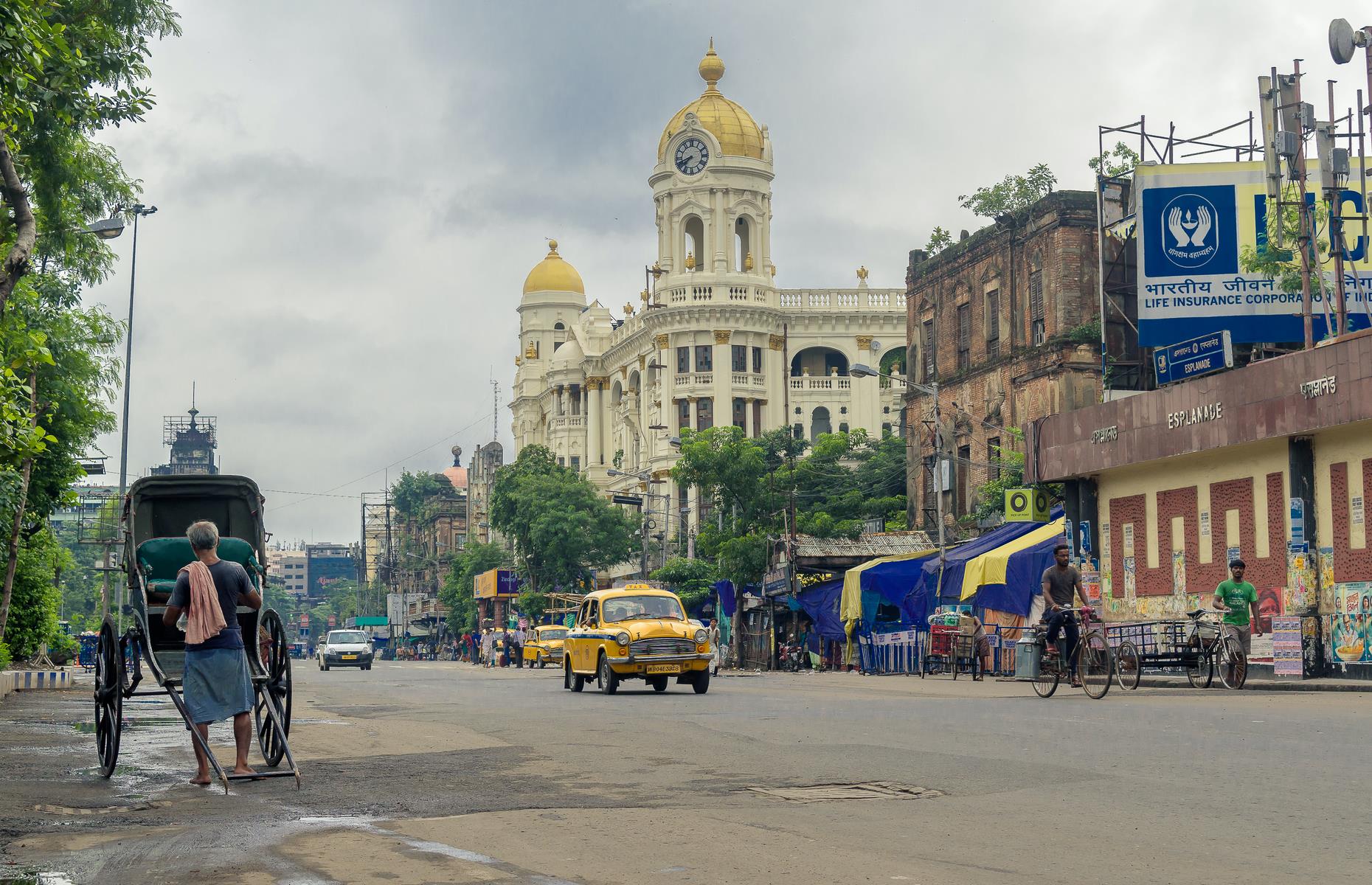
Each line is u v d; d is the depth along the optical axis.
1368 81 29.00
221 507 15.71
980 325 47.97
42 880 7.20
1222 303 32.16
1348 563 24.72
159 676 11.61
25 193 13.49
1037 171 48.41
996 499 44.00
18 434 15.10
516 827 8.75
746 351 90.44
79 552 129.00
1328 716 15.66
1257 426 26.11
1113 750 12.20
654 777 11.23
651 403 95.50
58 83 17.50
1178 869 6.95
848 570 44.16
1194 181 32.31
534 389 122.56
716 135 93.50
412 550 173.88
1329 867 6.90
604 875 7.13
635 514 87.81
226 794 10.67
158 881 7.11
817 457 65.81
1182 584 29.64
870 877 6.91
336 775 11.84
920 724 15.66
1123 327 36.41
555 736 15.38
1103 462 31.22
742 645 58.44
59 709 23.25
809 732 15.02
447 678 40.34
